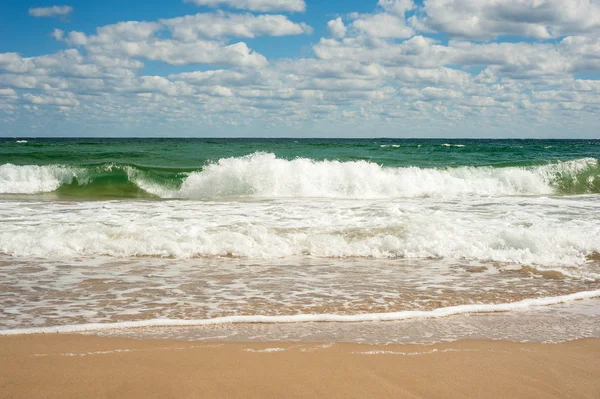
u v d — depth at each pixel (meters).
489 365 3.62
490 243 8.02
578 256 7.52
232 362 3.54
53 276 6.29
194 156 26.45
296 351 3.81
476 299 5.52
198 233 8.42
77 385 3.10
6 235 8.13
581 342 4.18
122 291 5.65
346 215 10.42
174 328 4.39
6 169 16.28
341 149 34.28
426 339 4.20
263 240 8.14
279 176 15.22
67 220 9.74
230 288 5.84
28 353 3.65
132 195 15.37
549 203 12.58
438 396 3.10
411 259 7.51
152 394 3.00
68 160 22.77
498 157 28.02
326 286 5.98
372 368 3.50
